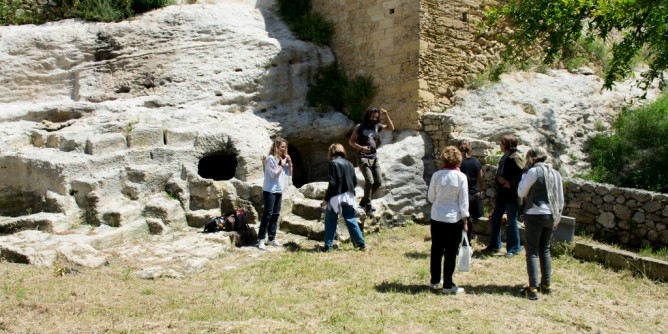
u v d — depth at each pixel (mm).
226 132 9523
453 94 10930
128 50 10781
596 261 7172
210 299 5488
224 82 10875
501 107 10773
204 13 11328
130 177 8750
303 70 11711
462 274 6684
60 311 4996
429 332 4742
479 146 9523
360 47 11703
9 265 6637
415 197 9953
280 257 7367
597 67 12883
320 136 11492
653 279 6527
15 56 10531
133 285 5941
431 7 10602
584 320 5195
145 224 8281
